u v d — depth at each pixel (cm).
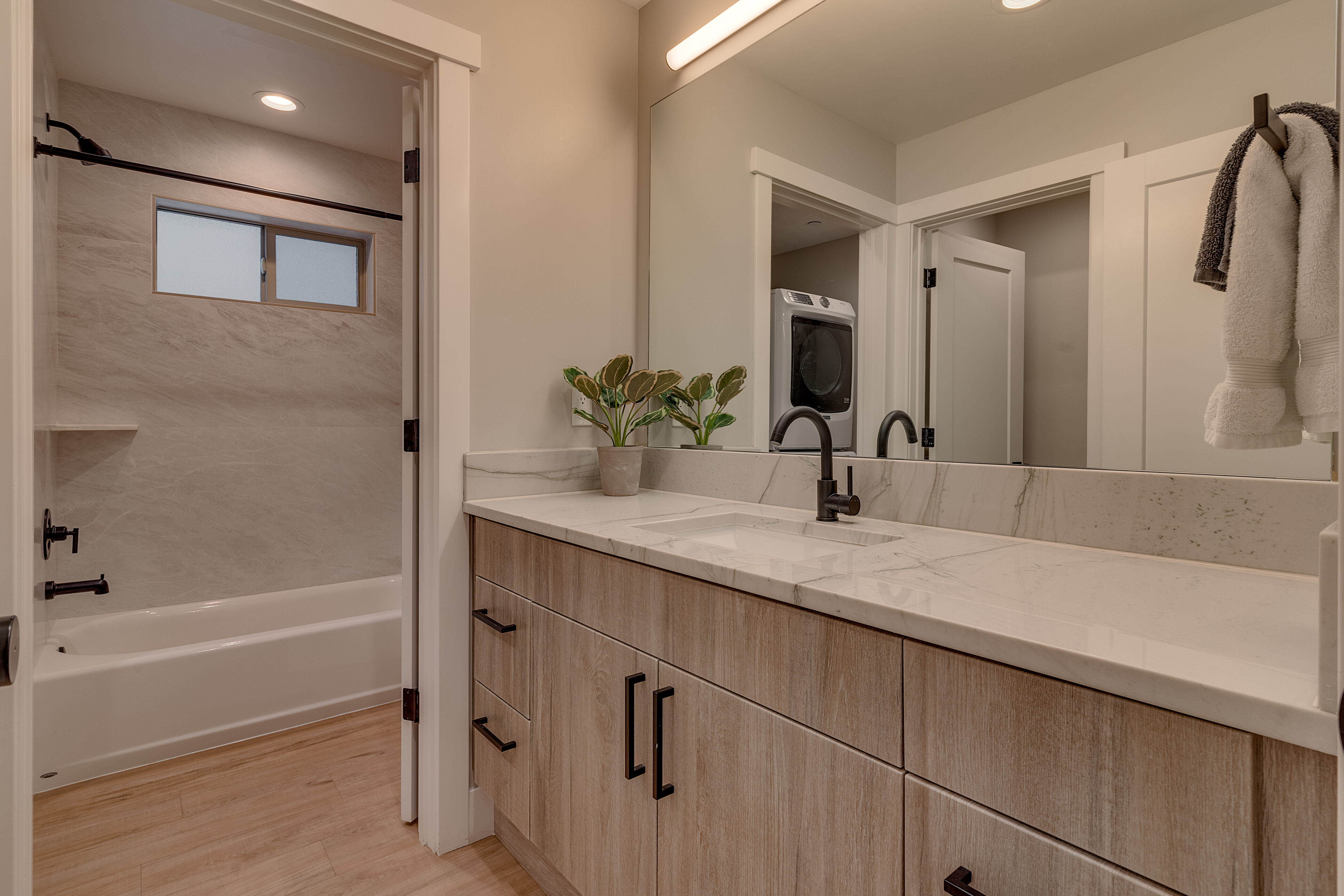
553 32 180
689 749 97
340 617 283
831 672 76
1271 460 87
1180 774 50
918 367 128
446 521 158
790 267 153
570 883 133
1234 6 90
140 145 243
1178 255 95
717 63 172
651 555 101
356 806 177
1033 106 112
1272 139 79
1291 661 53
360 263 300
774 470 154
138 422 245
